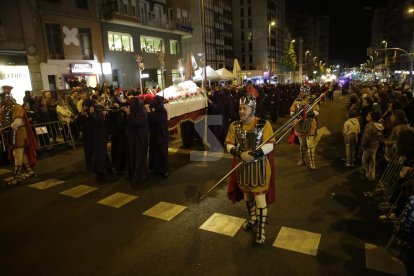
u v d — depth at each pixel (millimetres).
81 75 20672
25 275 3537
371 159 6145
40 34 17844
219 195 5648
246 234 4250
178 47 31703
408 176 3973
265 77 57281
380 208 4855
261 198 3910
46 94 10875
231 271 3463
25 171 7613
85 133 6664
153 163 6793
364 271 3398
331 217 4652
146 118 6293
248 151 3758
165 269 3543
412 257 2312
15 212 5238
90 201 5594
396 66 71312
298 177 6484
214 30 53406
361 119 7586
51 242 4223
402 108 7027
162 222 4676
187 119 8719
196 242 4086
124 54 24328
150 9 26891
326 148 9164
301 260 3623
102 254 3887
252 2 71875
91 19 21266
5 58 15578
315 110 6918
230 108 9789
